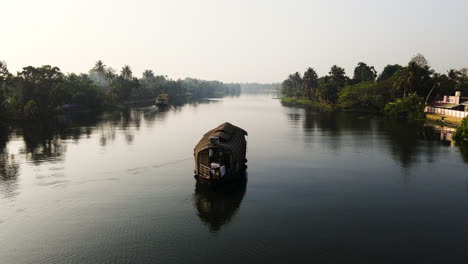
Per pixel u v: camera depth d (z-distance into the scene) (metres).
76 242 20.84
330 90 136.50
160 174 35.16
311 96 182.00
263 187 31.14
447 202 27.25
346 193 29.42
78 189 30.31
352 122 83.38
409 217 24.41
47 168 37.12
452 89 111.19
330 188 30.78
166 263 18.52
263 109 134.62
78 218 24.23
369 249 19.92
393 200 27.73
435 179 33.38
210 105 163.88
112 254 19.44
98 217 24.42
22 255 19.36
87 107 117.12
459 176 34.28
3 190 29.84
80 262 18.64
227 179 30.70
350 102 121.19
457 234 21.77
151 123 81.12
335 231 22.23
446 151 46.31
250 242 20.81
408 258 18.95
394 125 76.19
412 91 100.44
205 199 28.00
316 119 91.94
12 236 21.59
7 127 70.44
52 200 27.59
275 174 35.34
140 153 45.19
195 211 25.56
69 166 38.00
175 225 23.20
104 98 129.50
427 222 23.56
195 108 140.12
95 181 32.62
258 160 41.62
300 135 62.00
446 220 23.89
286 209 25.86
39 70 98.38
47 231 22.25
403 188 30.75
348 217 24.41
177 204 26.95
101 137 58.56
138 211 25.50
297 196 28.69
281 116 102.25
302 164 39.53
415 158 42.19
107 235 21.73
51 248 20.11
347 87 125.44
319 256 19.20
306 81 180.25
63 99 98.62
